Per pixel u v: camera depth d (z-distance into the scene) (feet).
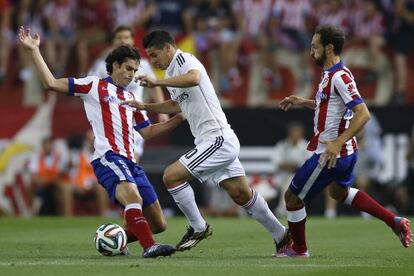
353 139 94.89
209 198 201.26
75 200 208.54
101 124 96.43
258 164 207.72
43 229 147.33
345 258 94.89
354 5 229.25
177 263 86.38
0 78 230.89
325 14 229.25
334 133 93.25
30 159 214.90
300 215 95.55
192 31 230.68
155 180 205.26
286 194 95.96
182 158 97.81
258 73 229.66
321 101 93.35
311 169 93.66
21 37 93.56
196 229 98.73
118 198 93.66
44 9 233.96
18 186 213.25
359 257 96.48
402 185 199.93
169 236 129.39
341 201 99.71
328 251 104.83
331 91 92.48
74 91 96.12
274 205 202.80
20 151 215.51
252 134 208.64
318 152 93.66
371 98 227.81
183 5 232.12
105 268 81.25
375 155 201.67
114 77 97.81
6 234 135.95
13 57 232.73
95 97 96.53
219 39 229.45
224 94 228.84
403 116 204.33
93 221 167.63
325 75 93.15
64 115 216.74
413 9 227.61
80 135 212.43
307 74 227.40
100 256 95.81
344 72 92.12
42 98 228.22
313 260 91.81
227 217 196.95
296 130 200.13
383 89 228.22
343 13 229.45
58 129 216.33
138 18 230.27
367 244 115.75
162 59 97.60
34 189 209.05
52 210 209.05
